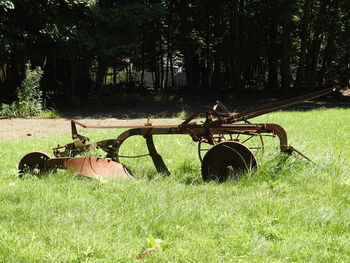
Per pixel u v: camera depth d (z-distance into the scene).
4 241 4.36
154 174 7.39
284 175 6.75
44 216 5.10
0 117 19.83
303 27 32.94
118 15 24.34
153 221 4.91
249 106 25.66
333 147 9.61
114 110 23.56
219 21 36.22
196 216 5.09
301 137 10.70
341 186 6.33
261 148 7.78
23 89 20.66
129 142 10.44
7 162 8.20
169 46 35.53
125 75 42.88
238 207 5.39
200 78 41.94
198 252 4.16
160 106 25.67
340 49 36.75
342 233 4.65
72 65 24.38
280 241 4.42
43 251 4.14
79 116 21.00
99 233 4.61
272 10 33.78
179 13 35.16
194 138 7.18
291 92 32.50
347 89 36.81
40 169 7.21
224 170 6.70
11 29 21.16
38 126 16.84
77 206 5.45
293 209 5.25
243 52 34.69
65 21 22.55
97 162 7.07
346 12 34.72
